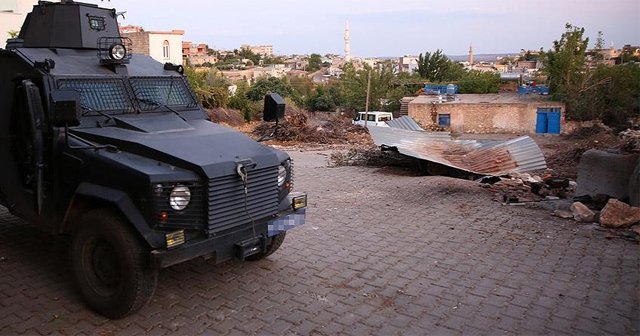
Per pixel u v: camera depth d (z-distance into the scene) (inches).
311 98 2097.7
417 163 504.1
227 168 187.9
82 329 183.8
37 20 249.1
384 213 341.4
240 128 1211.9
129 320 190.9
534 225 307.9
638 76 1466.5
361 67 2361.0
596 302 205.2
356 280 228.5
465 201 369.7
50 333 180.7
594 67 1585.9
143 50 1844.2
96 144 201.2
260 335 181.3
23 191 226.5
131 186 179.6
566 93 1515.7
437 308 201.6
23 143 225.3
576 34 1545.3
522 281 226.2
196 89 1321.4
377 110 1962.4
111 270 189.0
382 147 479.2
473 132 1531.7
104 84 229.6
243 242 196.2
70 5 247.9
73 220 204.1
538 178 442.6
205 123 245.0
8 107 229.9
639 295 211.0
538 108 1478.8
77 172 196.1
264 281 226.8
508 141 498.6
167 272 235.5
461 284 223.6
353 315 196.1
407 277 231.8
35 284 220.7
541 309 199.9
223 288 219.3
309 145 856.9
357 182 450.9
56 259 249.1
